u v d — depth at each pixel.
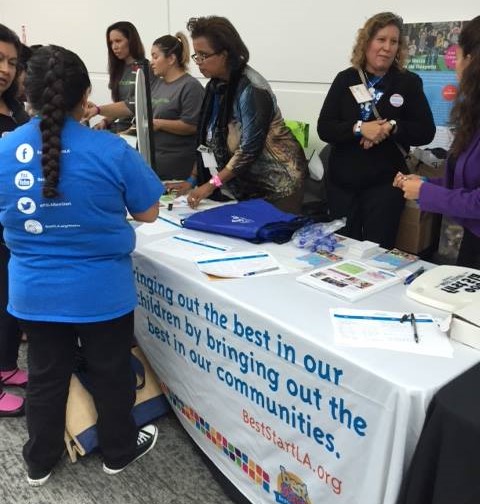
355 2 2.99
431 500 1.00
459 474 0.93
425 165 2.71
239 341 1.42
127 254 1.54
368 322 1.25
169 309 1.71
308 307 1.34
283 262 1.65
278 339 1.28
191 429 1.83
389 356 1.11
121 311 1.51
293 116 3.52
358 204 2.45
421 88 2.31
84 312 1.45
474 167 1.53
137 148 2.21
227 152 2.32
